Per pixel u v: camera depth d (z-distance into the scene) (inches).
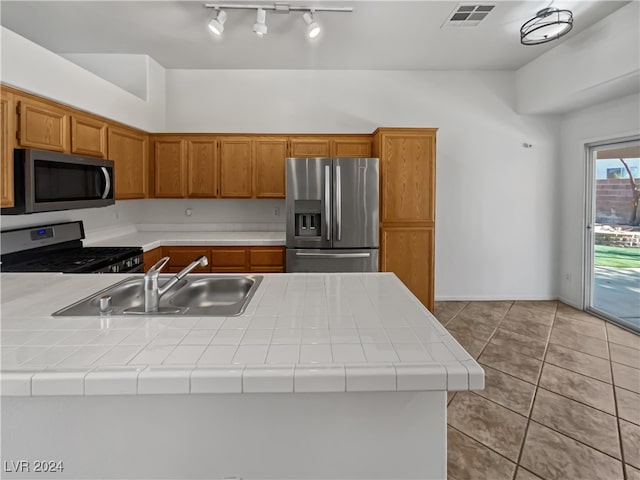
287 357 38.4
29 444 39.0
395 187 149.8
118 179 135.7
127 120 139.6
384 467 41.2
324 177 142.6
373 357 38.5
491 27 130.4
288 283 70.7
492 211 178.9
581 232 165.0
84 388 34.5
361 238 145.2
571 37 138.7
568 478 69.1
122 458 39.6
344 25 128.6
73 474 39.4
